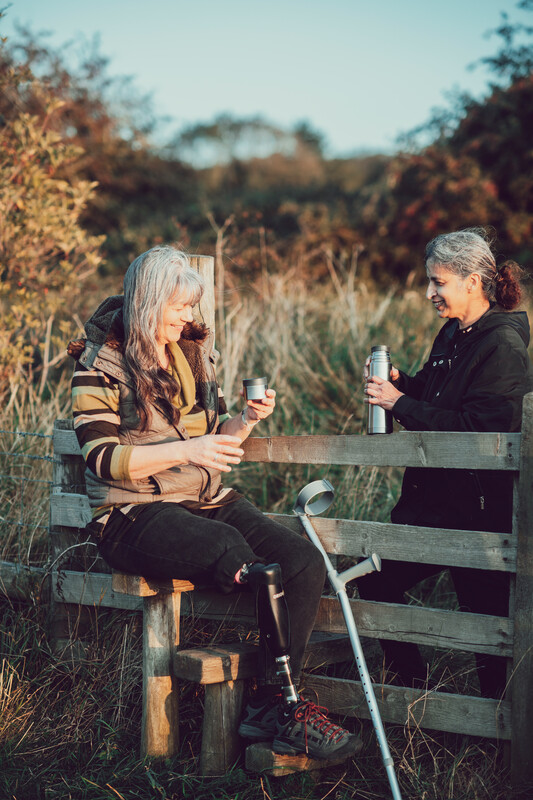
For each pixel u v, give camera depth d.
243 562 2.37
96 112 12.89
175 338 2.62
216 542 2.39
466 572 2.64
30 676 3.10
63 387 5.36
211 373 2.79
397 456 2.60
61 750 2.72
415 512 2.74
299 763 2.43
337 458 2.71
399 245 11.74
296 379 5.62
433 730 2.66
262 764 2.42
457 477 2.64
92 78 12.12
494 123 11.59
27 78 5.89
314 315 7.00
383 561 2.74
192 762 2.62
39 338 5.84
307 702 2.43
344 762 2.58
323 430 5.15
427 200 11.59
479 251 2.68
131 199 14.29
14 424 4.51
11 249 5.04
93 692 2.95
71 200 5.30
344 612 2.50
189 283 2.51
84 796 2.46
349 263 11.69
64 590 3.21
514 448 2.39
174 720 2.64
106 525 2.57
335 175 21.56
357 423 5.23
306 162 25.70
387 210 12.27
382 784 2.49
